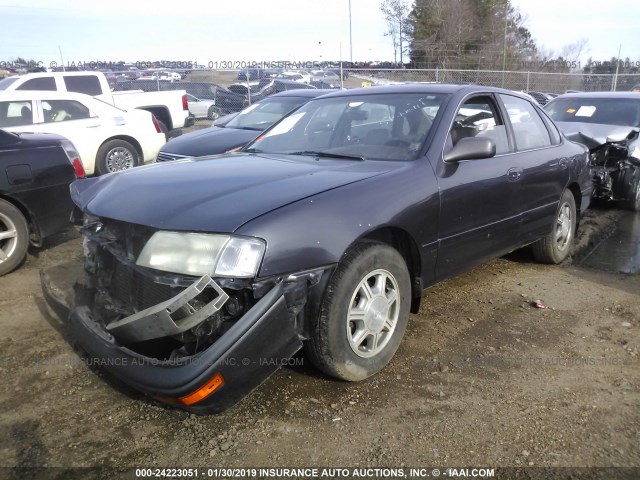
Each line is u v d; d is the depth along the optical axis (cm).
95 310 306
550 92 2262
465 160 377
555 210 502
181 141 756
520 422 284
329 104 450
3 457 259
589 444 267
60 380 325
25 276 507
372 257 307
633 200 778
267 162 368
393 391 312
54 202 538
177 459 258
